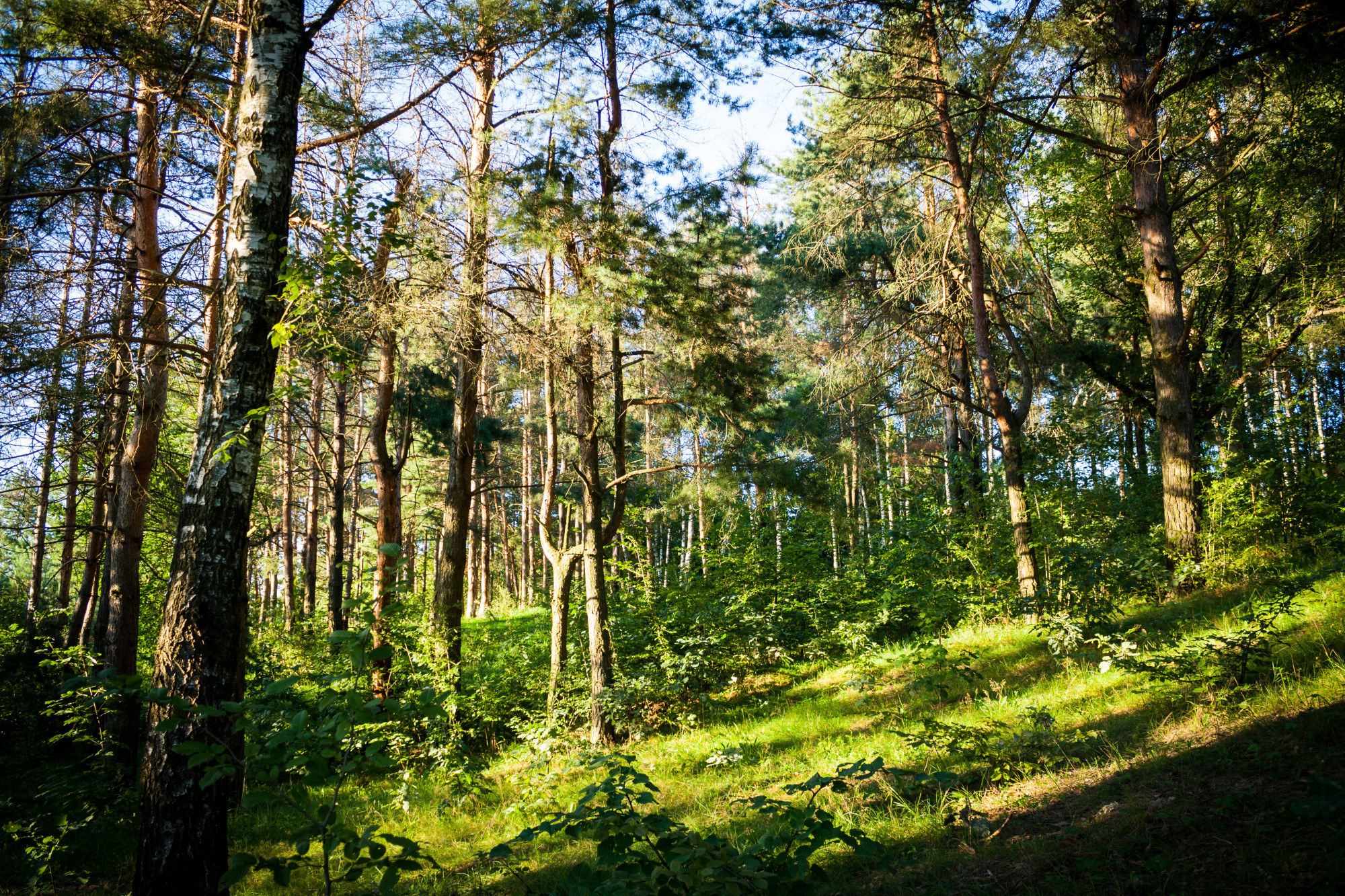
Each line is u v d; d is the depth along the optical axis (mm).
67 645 13484
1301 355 17641
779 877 3100
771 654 14117
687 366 11977
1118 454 18812
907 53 13102
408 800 8938
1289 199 13969
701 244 10984
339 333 8125
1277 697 5520
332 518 16500
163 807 4582
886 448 24766
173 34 9336
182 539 5020
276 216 5570
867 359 17172
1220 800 4273
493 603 33344
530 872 6086
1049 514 13586
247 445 5180
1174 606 9281
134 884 4547
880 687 10719
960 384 18594
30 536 17016
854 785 6422
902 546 15703
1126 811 4586
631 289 10250
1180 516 10836
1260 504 10219
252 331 5387
